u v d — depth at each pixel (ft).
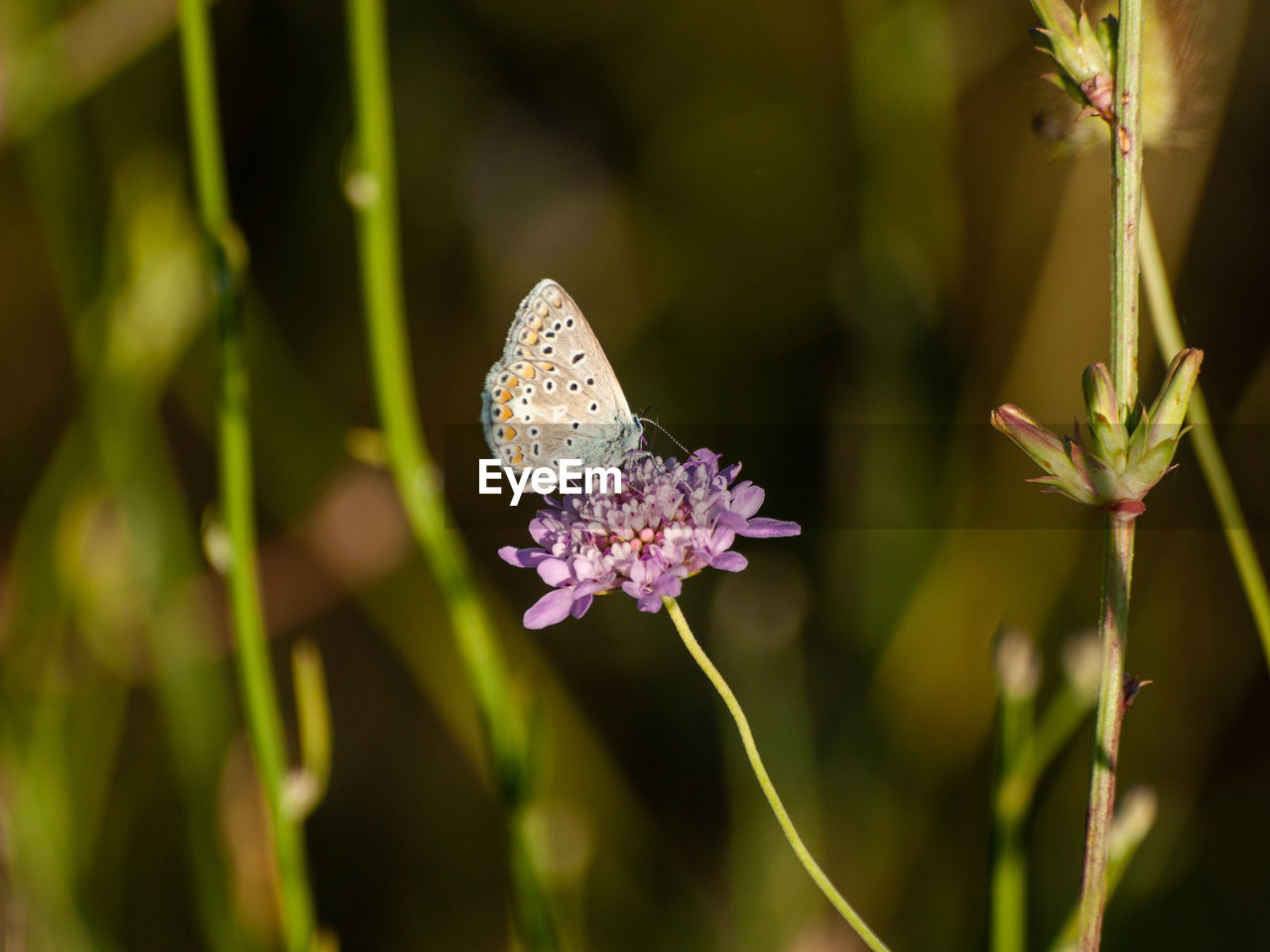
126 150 0.91
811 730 0.84
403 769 0.91
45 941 0.76
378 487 0.89
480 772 0.90
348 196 0.70
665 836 0.87
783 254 0.95
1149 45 0.65
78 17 0.85
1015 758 0.68
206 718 0.82
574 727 0.87
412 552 0.89
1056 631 0.87
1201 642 0.87
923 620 0.87
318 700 0.69
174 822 0.86
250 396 0.89
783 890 0.82
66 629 0.83
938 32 0.89
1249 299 0.90
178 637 0.82
